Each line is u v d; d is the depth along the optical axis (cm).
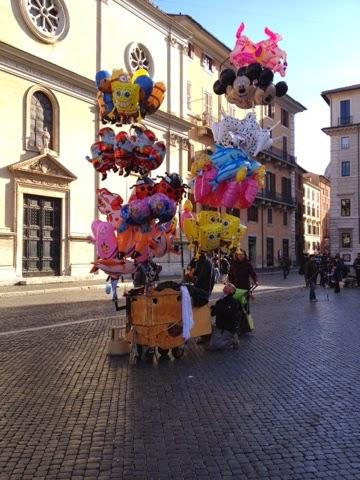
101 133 916
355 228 5525
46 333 1079
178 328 833
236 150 960
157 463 435
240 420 542
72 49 2770
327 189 8581
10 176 2420
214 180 952
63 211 2694
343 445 474
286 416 555
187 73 3697
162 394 638
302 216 6600
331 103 5716
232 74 1041
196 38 3900
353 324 1244
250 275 1152
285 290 2347
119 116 901
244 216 4628
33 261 2548
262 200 4822
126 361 822
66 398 623
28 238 2525
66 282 2569
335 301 1847
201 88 3994
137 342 819
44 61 2541
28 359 833
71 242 2723
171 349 848
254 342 997
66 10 2728
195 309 891
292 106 5569
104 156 913
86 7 2862
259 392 646
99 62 2927
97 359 835
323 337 1054
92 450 464
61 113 2686
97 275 2823
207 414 562
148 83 874
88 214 2842
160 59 3434
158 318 815
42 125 2605
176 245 967
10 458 449
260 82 1017
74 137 2762
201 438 491
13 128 2439
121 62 3108
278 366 789
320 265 2630
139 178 909
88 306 1595
